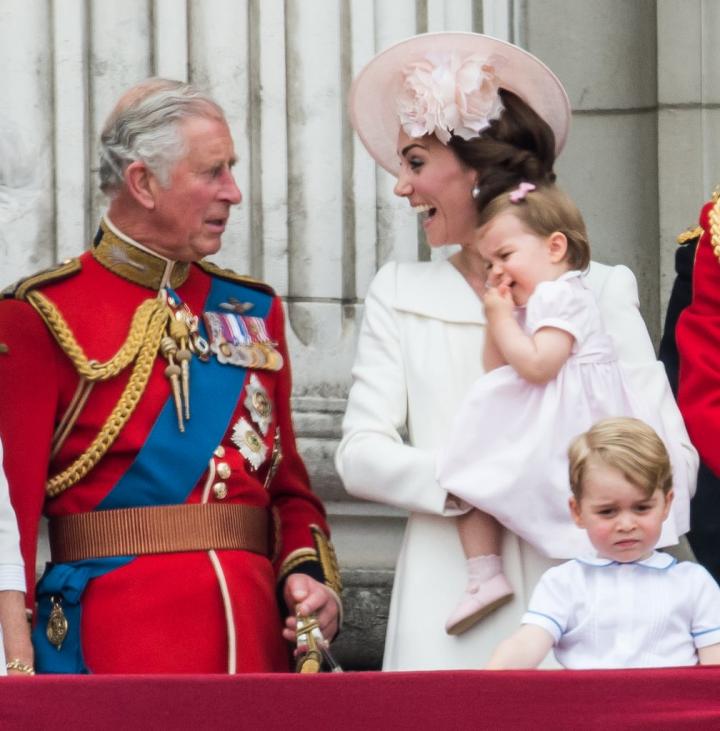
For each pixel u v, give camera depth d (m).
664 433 19.02
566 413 18.64
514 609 18.81
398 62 20.23
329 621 19.52
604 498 17.02
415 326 19.55
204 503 19.09
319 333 23.62
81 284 19.52
